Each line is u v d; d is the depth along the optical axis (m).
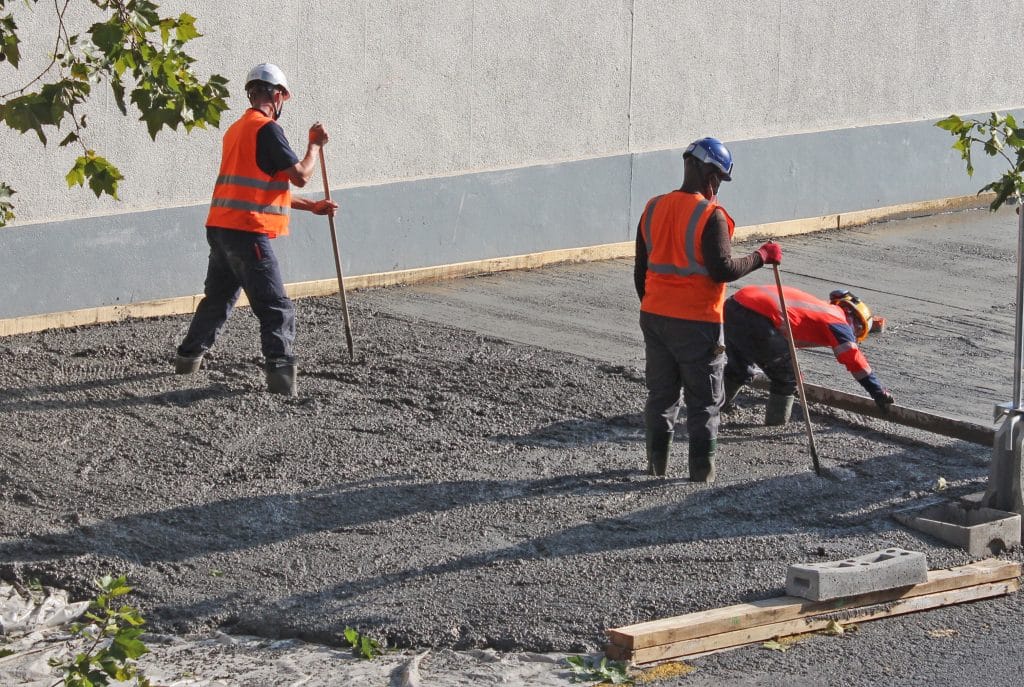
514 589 7.76
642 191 18.02
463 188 16.36
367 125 15.58
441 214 16.23
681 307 9.28
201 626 7.43
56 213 13.61
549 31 16.86
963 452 10.39
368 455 10.01
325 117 15.23
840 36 19.75
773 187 19.17
